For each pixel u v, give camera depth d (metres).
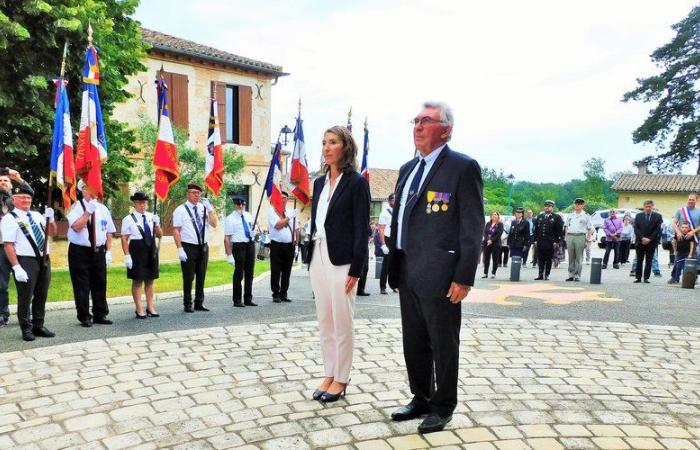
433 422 3.98
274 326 7.36
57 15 11.75
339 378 4.63
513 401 4.64
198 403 4.55
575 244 13.70
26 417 4.26
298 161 11.12
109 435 3.94
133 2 14.74
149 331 7.35
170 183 10.60
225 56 22.25
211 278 13.86
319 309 4.72
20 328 7.27
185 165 17.61
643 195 44.00
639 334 7.05
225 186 18.45
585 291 11.45
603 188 60.34
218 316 8.54
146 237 8.34
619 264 20.28
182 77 21.11
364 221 4.53
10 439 3.87
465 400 4.64
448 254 3.88
